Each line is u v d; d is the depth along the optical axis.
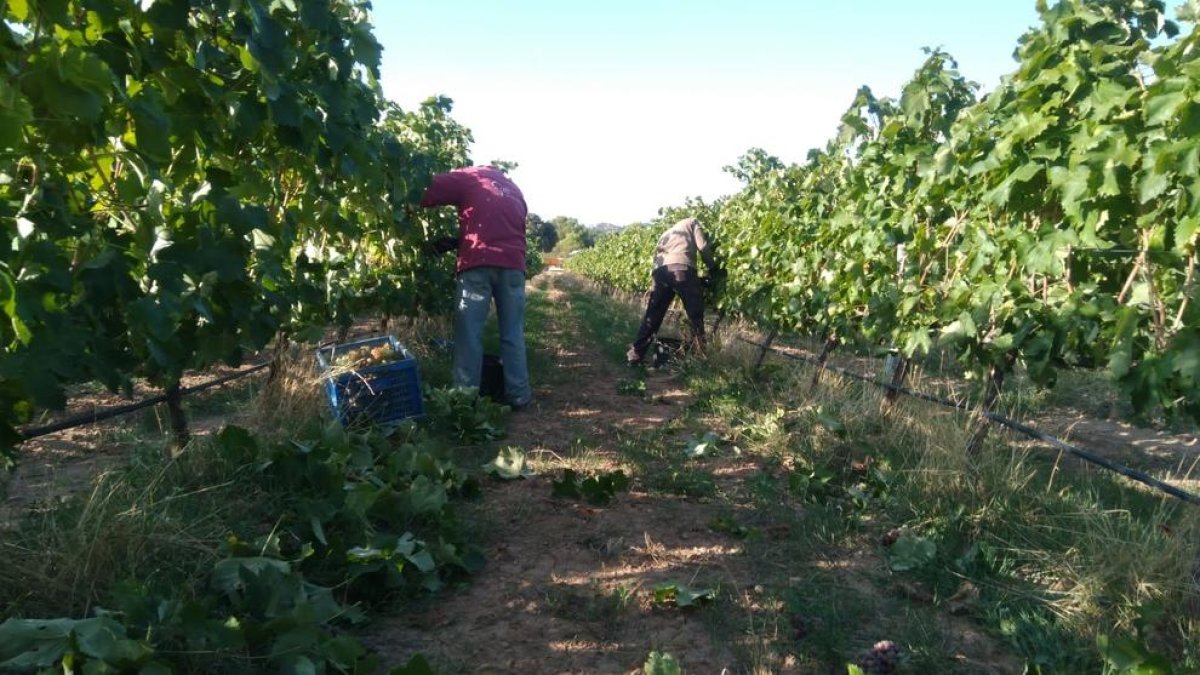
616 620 2.78
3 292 1.89
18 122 1.84
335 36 3.54
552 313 15.57
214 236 2.78
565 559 3.29
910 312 4.66
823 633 2.65
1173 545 2.87
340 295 5.89
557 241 117.06
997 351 3.76
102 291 2.39
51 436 4.66
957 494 3.76
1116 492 4.20
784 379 7.02
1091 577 2.92
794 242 7.02
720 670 2.50
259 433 4.34
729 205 10.24
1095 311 3.13
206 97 2.87
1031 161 3.37
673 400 6.74
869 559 3.34
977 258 3.98
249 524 3.11
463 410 5.20
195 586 2.58
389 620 2.77
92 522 2.69
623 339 10.73
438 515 3.40
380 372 4.99
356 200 4.73
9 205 2.16
